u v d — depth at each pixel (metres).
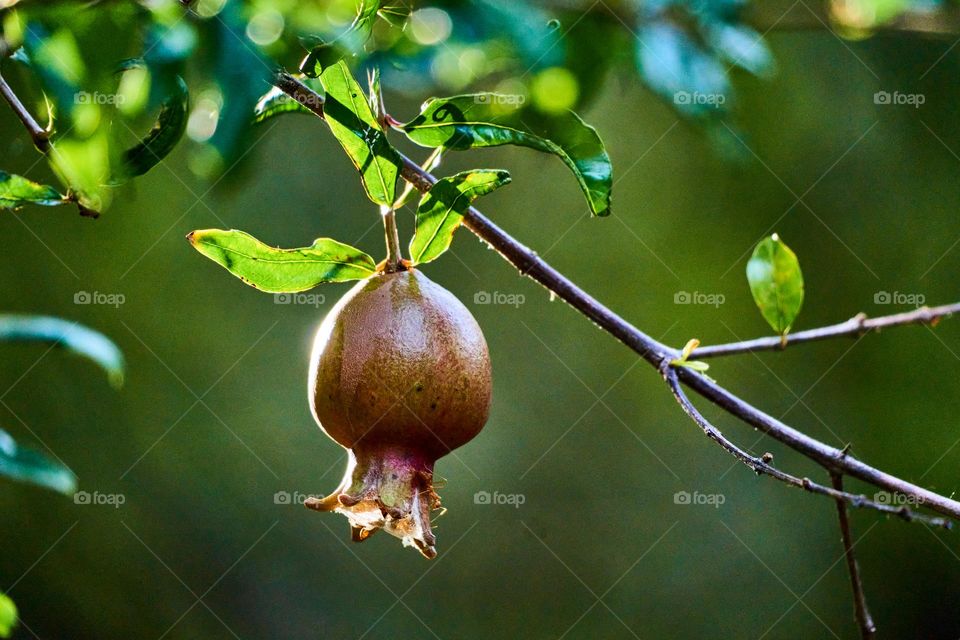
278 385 7.38
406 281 1.72
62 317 6.89
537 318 7.73
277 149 7.27
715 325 7.57
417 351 1.65
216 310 7.28
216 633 6.85
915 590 7.22
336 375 1.66
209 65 1.58
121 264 7.02
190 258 7.18
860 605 1.91
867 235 7.38
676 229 7.60
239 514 7.16
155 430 7.05
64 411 6.82
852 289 7.43
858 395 7.45
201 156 1.82
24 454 2.67
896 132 7.14
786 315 1.89
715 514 7.46
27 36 1.51
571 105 2.55
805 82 6.89
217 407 7.21
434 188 1.74
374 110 1.81
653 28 2.60
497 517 7.48
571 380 7.69
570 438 7.63
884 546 7.31
